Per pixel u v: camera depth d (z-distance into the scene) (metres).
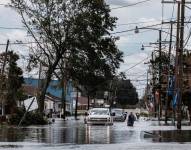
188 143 30.34
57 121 81.50
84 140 32.78
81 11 76.44
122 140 32.91
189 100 76.31
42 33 75.31
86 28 77.00
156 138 34.62
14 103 86.25
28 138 34.50
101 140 32.84
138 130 46.34
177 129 46.06
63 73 77.81
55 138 34.59
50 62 75.44
